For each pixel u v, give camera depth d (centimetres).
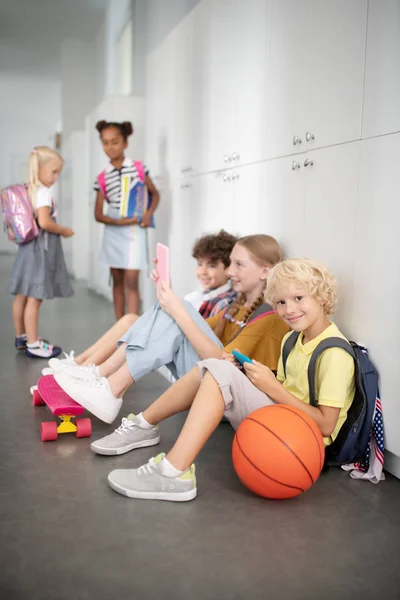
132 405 244
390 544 139
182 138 330
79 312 484
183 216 331
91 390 195
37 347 324
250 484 153
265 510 154
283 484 149
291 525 147
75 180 709
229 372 162
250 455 150
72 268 738
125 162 366
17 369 299
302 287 167
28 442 200
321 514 153
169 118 352
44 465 181
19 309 338
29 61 863
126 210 368
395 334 167
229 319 225
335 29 190
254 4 241
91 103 728
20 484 167
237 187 263
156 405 188
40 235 319
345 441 171
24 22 691
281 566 128
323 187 199
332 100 193
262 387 164
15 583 120
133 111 504
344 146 187
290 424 150
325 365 167
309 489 167
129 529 142
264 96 236
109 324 430
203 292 267
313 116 203
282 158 224
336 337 170
